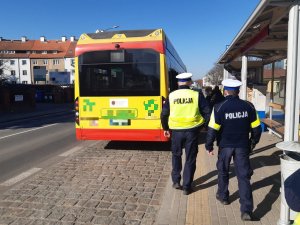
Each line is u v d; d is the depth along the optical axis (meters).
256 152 8.81
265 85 13.97
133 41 9.14
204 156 8.57
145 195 5.78
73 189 6.11
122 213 5.00
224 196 5.19
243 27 7.49
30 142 11.84
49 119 21.92
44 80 93.69
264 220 4.61
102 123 9.31
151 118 9.10
